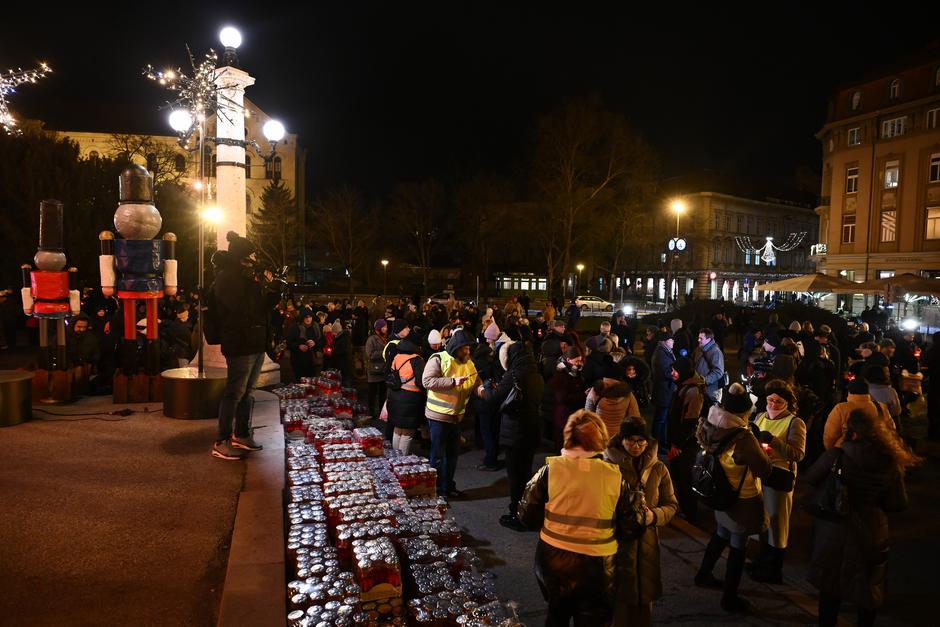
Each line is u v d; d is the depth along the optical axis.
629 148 38.28
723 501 4.60
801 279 21.12
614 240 43.62
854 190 42.47
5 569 3.46
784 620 4.56
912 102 38.47
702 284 63.62
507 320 12.66
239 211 9.95
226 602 3.13
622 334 16.48
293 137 60.31
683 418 6.59
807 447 8.27
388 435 8.10
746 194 69.12
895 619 4.65
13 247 20.91
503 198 52.22
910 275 20.50
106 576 3.43
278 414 7.35
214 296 5.36
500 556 5.48
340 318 17.52
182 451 5.71
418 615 3.12
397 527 4.04
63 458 5.45
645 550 3.76
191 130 8.34
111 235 7.65
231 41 9.73
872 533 4.05
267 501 4.49
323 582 3.23
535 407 6.18
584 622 3.30
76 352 9.80
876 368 7.43
